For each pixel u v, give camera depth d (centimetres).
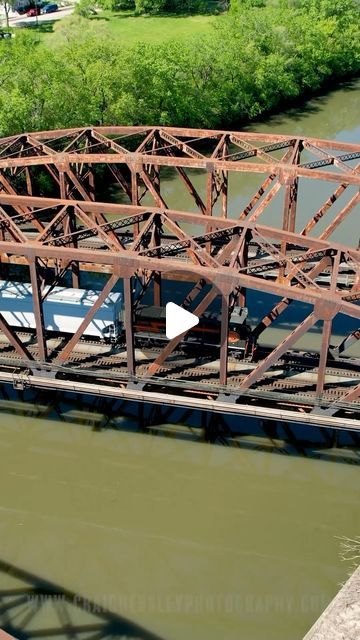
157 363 2856
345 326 4059
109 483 3117
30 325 3406
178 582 2609
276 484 3083
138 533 2852
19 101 5472
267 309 4209
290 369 3092
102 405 3419
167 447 3231
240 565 2706
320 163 3759
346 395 2717
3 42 6962
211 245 3922
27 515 2941
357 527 2873
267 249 2869
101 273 4466
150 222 2948
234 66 7525
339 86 9381
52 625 2406
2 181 3906
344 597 2164
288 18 8806
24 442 3300
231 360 3189
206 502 3011
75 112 6028
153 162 3706
